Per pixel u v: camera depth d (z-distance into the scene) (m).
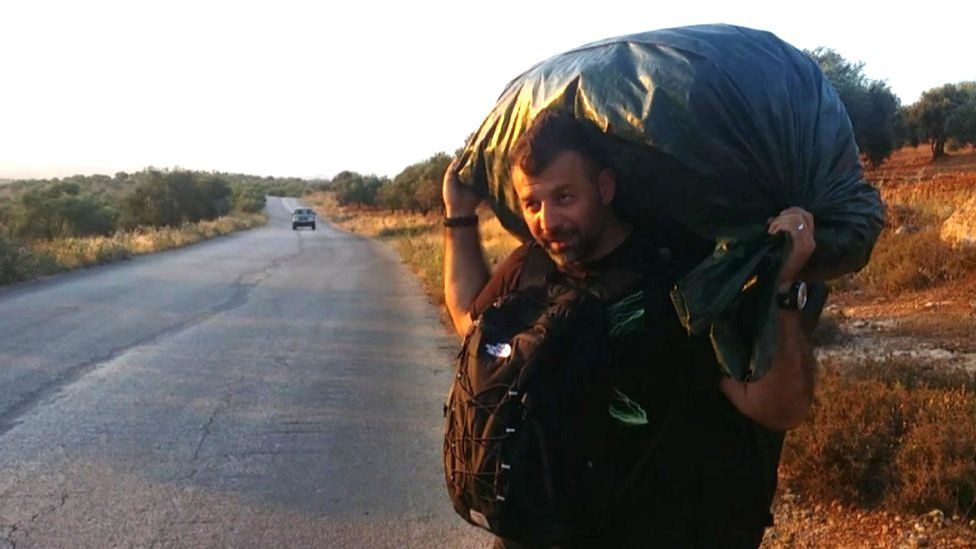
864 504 5.12
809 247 1.87
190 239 41.50
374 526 5.39
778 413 1.95
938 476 5.00
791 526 4.95
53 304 16.22
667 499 2.00
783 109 2.00
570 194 2.00
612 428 1.95
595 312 1.95
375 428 7.57
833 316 10.24
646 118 1.98
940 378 6.95
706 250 2.05
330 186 170.25
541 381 1.90
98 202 52.69
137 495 5.91
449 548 5.08
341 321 14.26
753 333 1.86
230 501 5.80
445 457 2.07
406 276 23.42
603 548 2.01
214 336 12.59
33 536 5.22
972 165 38.91
